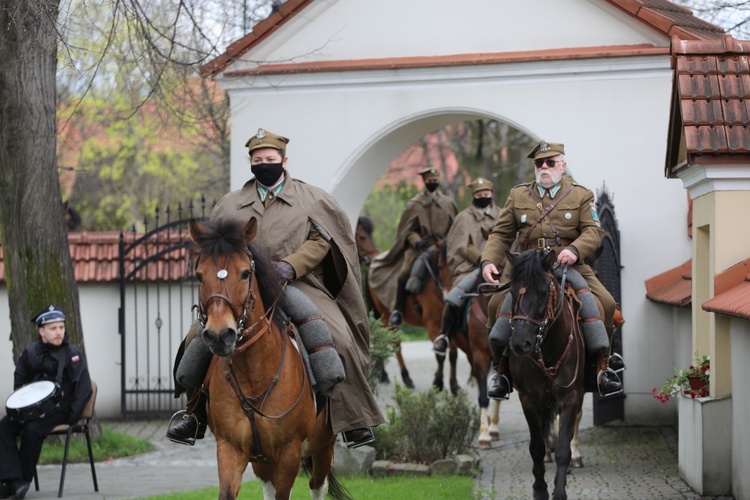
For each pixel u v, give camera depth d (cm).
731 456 1286
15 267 1805
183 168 4078
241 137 2050
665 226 1888
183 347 970
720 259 1309
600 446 1752
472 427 1656
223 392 884
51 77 1759
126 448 1864
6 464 1391
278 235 991
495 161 4038
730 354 1305
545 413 1236
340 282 1041
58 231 1817
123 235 2216
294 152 2038
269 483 1002
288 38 2047
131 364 2230
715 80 1335
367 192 2125
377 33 2011
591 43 1916
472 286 1872
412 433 1562
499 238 1320
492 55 1945
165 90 1738
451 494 1338
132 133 3956
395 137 2044
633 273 1892
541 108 1925
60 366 1459
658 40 1889
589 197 1298
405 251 2494
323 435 999
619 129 1898
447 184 4241
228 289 816
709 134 1286
